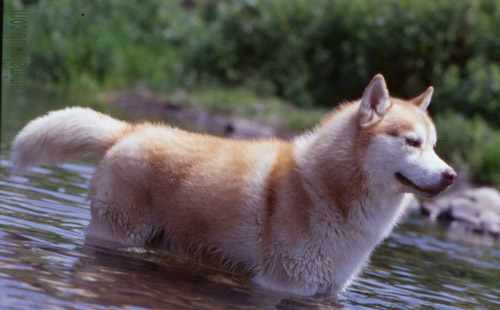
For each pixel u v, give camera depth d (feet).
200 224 15.19
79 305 11.00
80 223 16.74
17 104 37.68
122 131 16.28
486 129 45.27
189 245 15.53
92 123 16.16
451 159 41.91
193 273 14.49
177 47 66.13
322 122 15.43
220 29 63.82
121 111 44.27
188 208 15.21
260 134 45.57
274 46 62.18
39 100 41.39
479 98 48.29
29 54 53.42
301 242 14.32
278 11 62.69
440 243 24.45
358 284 16.34
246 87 58.85
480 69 49.96
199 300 12.64
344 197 14.28
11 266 12.21
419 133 14.10
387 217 14.65
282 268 14.44
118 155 15.61
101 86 55.16
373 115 14.30
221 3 73.92
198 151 15.57
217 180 15.06
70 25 57.36
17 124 30.81
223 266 15.28
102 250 14.67
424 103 15.51
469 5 54.44
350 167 14.25
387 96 14.33
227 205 14.87
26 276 11.85
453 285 17.97
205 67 62.44
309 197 14.40
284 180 14.66
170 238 15.78
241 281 14.64
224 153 15.47
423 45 54.75
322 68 59.72
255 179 14.87
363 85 56.85
